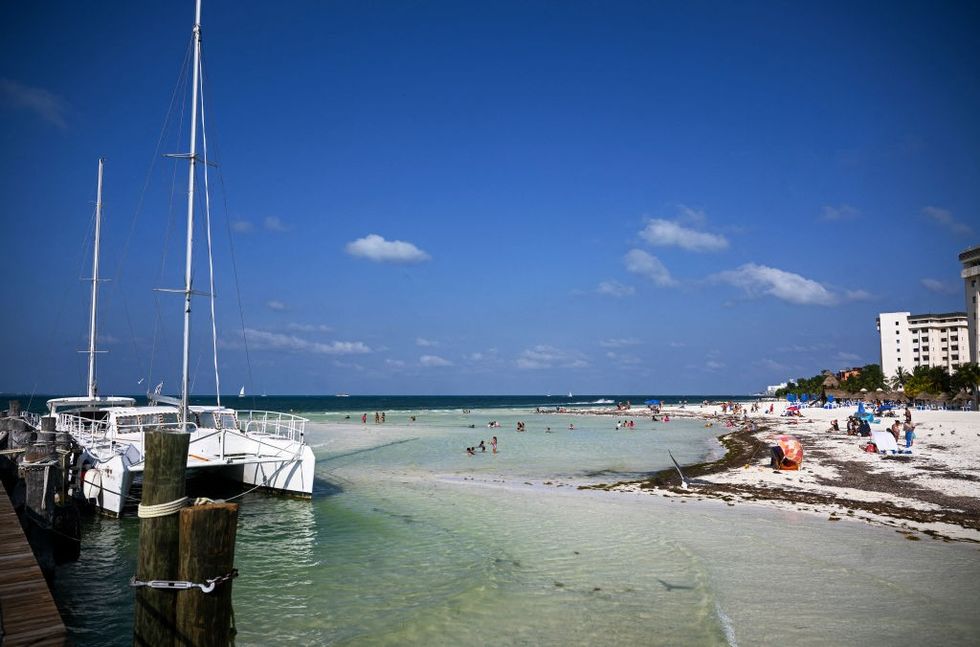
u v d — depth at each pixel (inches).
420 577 501.0
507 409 5113.2
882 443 1224.2
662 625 397.4
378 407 5590.6
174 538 240.8
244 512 749.3
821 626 393.1
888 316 5871.1
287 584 486.0
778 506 775.7
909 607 425.1
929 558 542.0
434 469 1188.5
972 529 649.6
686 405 5708.7
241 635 387.2
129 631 402.9
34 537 502.6
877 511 735.1
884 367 5856.3
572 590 465.7
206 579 233.5
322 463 1279.5
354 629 396.8
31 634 251.9
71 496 638.5
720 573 502.3
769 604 432.1
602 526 674.2
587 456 1435.8
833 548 575.8
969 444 1342.3
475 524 688.4
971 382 3029.0
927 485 895.1
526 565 530.3
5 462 687.1
